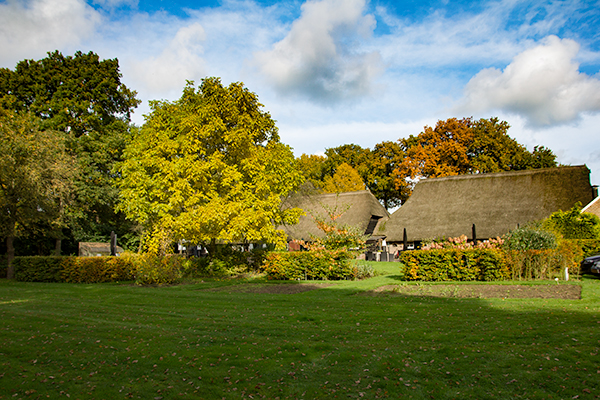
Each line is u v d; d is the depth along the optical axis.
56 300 13.96
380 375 5.89
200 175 19.80
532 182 32.94
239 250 24.33
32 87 31.95
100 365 6.67
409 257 16.64
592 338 6.85
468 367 5.99
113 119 35.91
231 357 6.85
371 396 5.26
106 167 33.69
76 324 9.62
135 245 37.88
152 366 6.56
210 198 20.64
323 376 5.95
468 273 15.82
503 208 31.97
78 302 13.38
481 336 7.43
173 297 14.05
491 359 6.23
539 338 7.09
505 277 15.55
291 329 8.70
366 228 36.34
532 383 5.35
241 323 9.39
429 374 5.84
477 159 46.97
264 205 20.50
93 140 32.78
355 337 7.86
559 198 30.70
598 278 15.38
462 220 32.59
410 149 52.03
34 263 22.14
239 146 20.94
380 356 6.63
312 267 18.44
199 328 9.02
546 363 5.89
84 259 20.97
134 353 7.21
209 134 20.19
